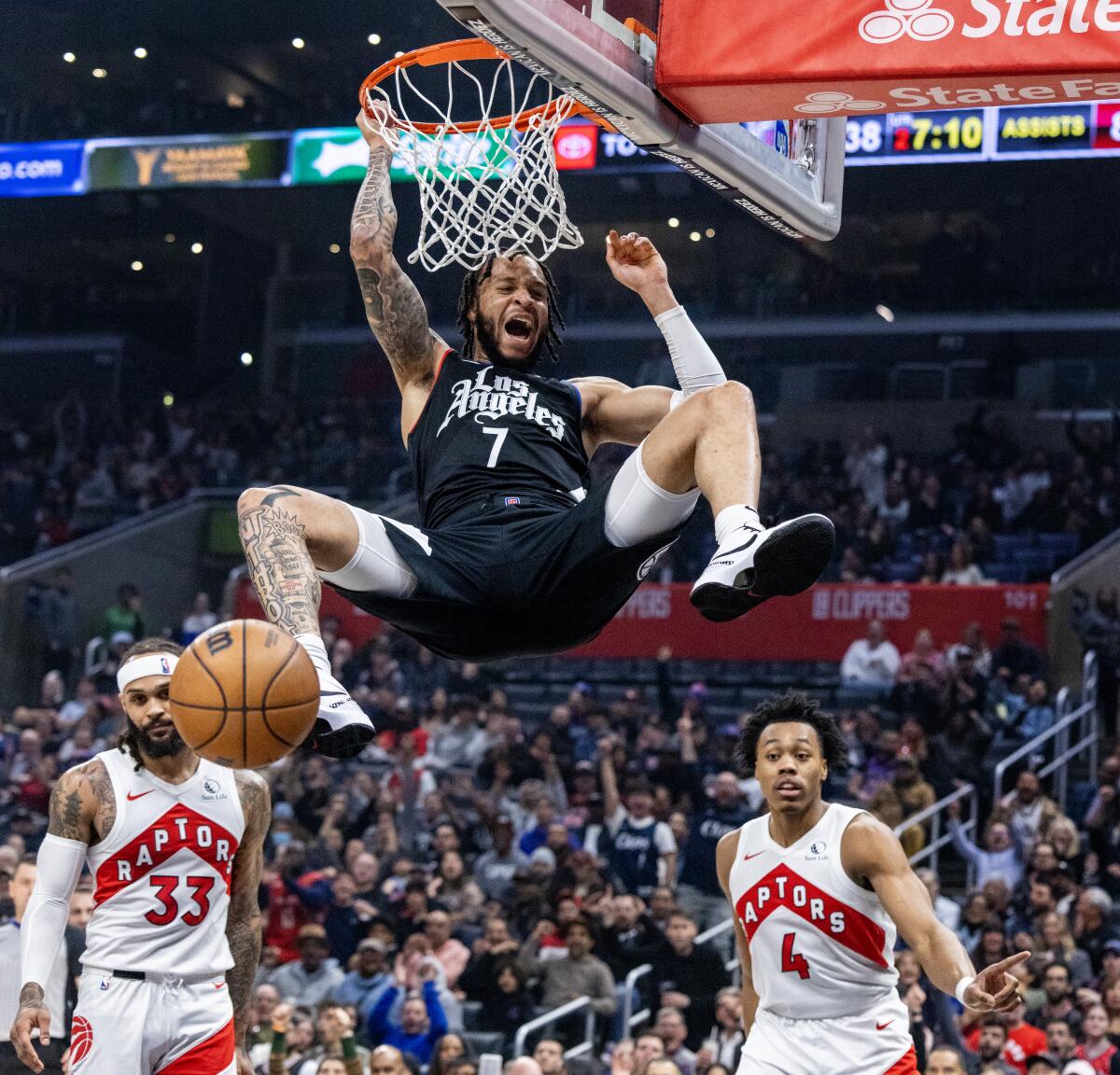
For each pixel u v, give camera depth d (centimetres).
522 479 387
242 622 308
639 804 1144
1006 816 1157
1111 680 1458
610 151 2033
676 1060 839
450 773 1374
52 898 424
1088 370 2200
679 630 1722
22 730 1555
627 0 421
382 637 1645
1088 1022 841
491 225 471
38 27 2445
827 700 1566
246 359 2698
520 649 387
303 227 2641
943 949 420
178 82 2678
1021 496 1898
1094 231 2364
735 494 338
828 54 416
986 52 408
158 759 427
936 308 2308
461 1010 951
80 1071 425
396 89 479
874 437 1978
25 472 2306
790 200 485
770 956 459
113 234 2672
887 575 1777
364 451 2219
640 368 2306
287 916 1062
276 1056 741
